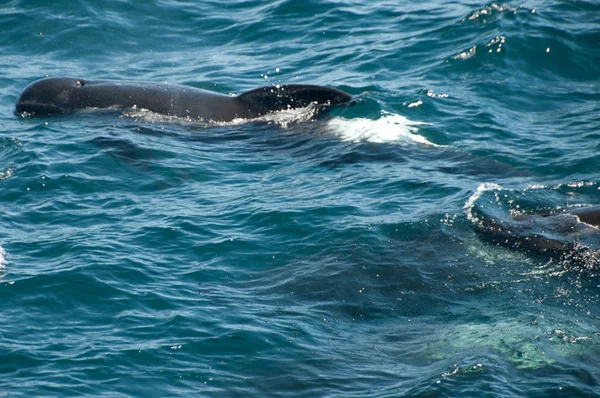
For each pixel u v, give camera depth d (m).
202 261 45.69
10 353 36.50
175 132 65.75
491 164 57.62
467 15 83.75
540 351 37.16
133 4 92.88
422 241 47.22
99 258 44.84
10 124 66.62
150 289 42.38
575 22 81.00
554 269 43.97
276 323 39.88
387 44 80.81
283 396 34.75
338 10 89.38
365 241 47.28
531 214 49.41
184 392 34.72
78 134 63.84
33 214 51.12
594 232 46.16
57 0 93.06
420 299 42.41
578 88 71.38
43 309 40.25
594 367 35.97
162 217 50.59
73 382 34.69
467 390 34.22
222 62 81.44
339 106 68.12
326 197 52.88
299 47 83.06
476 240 47.00
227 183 56.38
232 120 68.38
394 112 66.56
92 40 86.81
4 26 89.06
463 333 39.19
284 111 68.69
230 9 92.69
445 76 73.69
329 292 43.00
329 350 38.03
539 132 63.06
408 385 35.06
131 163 58.94
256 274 44.81
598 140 60.62
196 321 39.56
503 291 42.56
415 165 57.81
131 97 69.69
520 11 82.81
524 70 74.12
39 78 79.19
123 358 36.44
